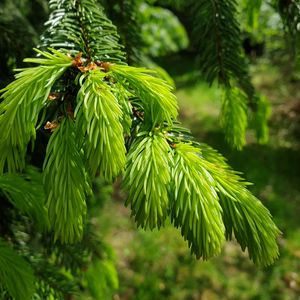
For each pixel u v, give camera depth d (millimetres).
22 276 306
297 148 2025
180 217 236
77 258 467
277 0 364
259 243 245
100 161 224
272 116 2264
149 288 1253
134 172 234
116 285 538
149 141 245
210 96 2629
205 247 232
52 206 231
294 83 2326
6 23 421
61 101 254
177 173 243
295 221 1535
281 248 1401
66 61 251
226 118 377
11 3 456
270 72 2488
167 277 1298
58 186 232
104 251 515
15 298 302
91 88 236
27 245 438
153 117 250
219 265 1348
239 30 366
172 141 260
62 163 234
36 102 235
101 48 286
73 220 231
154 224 228
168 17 1203
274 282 1286
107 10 374
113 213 1572
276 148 2031
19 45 413
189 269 1332
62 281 415
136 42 384
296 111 2191
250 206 249
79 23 302
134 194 231
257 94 432
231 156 1979
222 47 367
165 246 1428
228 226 248
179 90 2738
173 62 3168
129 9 380
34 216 340
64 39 296
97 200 702
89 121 227
